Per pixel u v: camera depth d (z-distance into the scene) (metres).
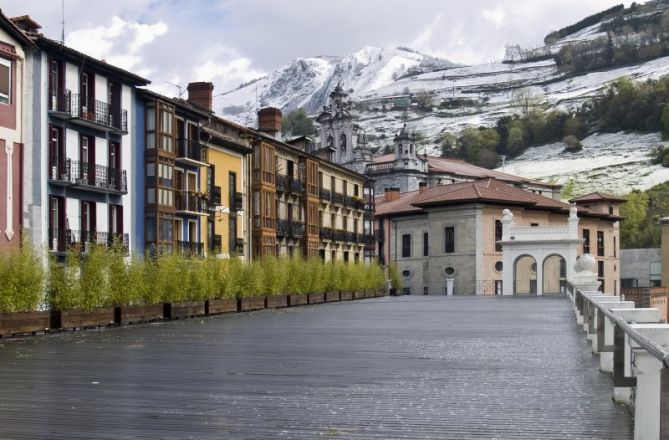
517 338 21.27
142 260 32.59
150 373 13.47
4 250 26.36
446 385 12.02
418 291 85.12
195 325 28.06
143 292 30.53
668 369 5.39
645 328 6.77
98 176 39.50
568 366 14.48
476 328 25.58
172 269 33.03
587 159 192.25
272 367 14.45
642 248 117.81
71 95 37.47
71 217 37.78
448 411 9.73
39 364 14.91
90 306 27.22
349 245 76.38
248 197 55.34
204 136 48.75
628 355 8.50
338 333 23.55
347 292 60.09
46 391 11.27
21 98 34.34
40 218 35.28
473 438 8.16
